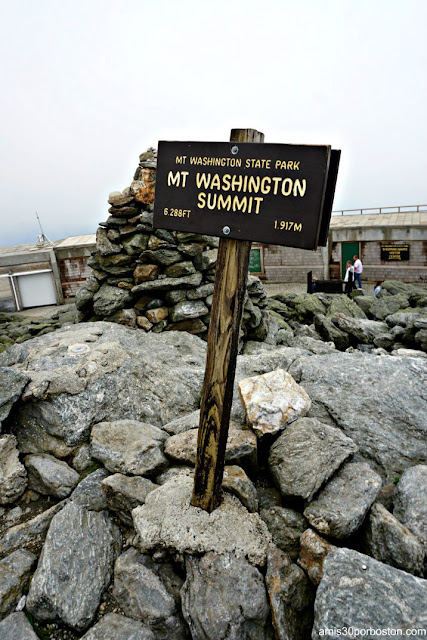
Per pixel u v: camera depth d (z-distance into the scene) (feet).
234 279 11.01
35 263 76.69
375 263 78.59
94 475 14.79
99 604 12.03
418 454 15.24
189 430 15.98
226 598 10.66
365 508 11.78
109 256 29.94
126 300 29.40
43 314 69.46
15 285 76.95
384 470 15.07
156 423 18.35
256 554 11.51
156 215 12.05
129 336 25.38
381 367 18.79
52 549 12.70
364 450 15.65
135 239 29.32
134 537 12.94
